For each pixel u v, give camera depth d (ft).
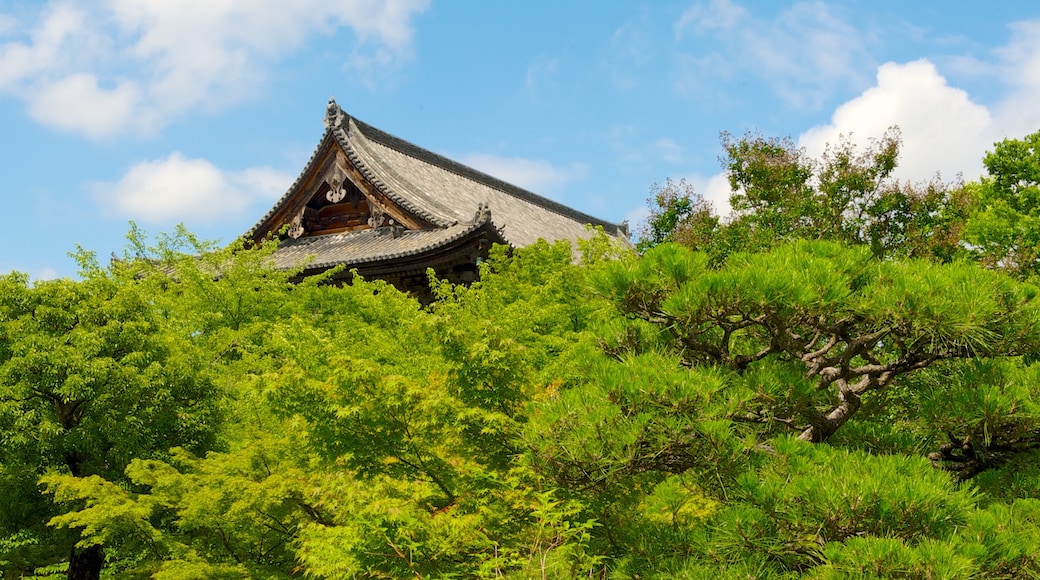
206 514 38.01
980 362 26.00
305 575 33.32
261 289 75.25
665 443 21.84
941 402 25.58
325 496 30.40
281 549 40.24
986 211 112.37
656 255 25.25
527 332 44.09
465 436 29.96
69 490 42.63
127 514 39.27
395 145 130.62
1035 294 24.09
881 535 19.47
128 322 51.13
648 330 27.78
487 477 28.40
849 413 27.07
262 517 37.29
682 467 23.13
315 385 30.37
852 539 18.72
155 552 43.04
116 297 53.01
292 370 30.83
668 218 88.84
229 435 52.49
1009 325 23.57
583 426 22.20
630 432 21.56
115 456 50.75
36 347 48.98
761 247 74.69
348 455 30.42
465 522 26.50
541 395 31.12
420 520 26.48
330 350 34.58
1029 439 27.50
